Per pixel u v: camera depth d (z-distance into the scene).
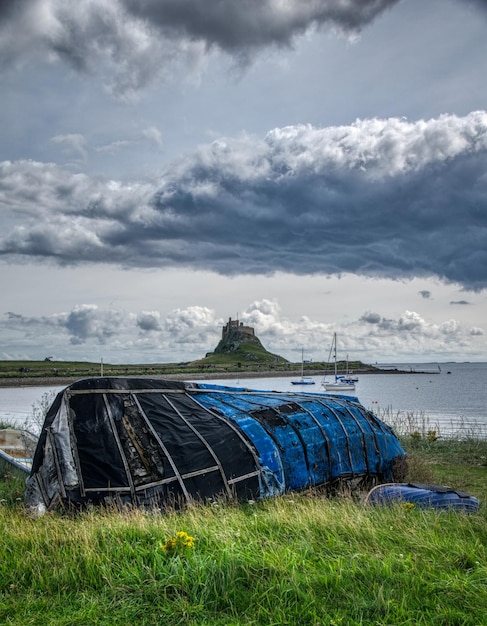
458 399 65.88
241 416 12.21
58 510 9.51
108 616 4.80
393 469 14.97
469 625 4.55
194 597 5.00
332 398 15.92
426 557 5.95
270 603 4.91
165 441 10.71
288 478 11.65
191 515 7.96
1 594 5.31
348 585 5.19
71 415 10.44
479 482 15.82
